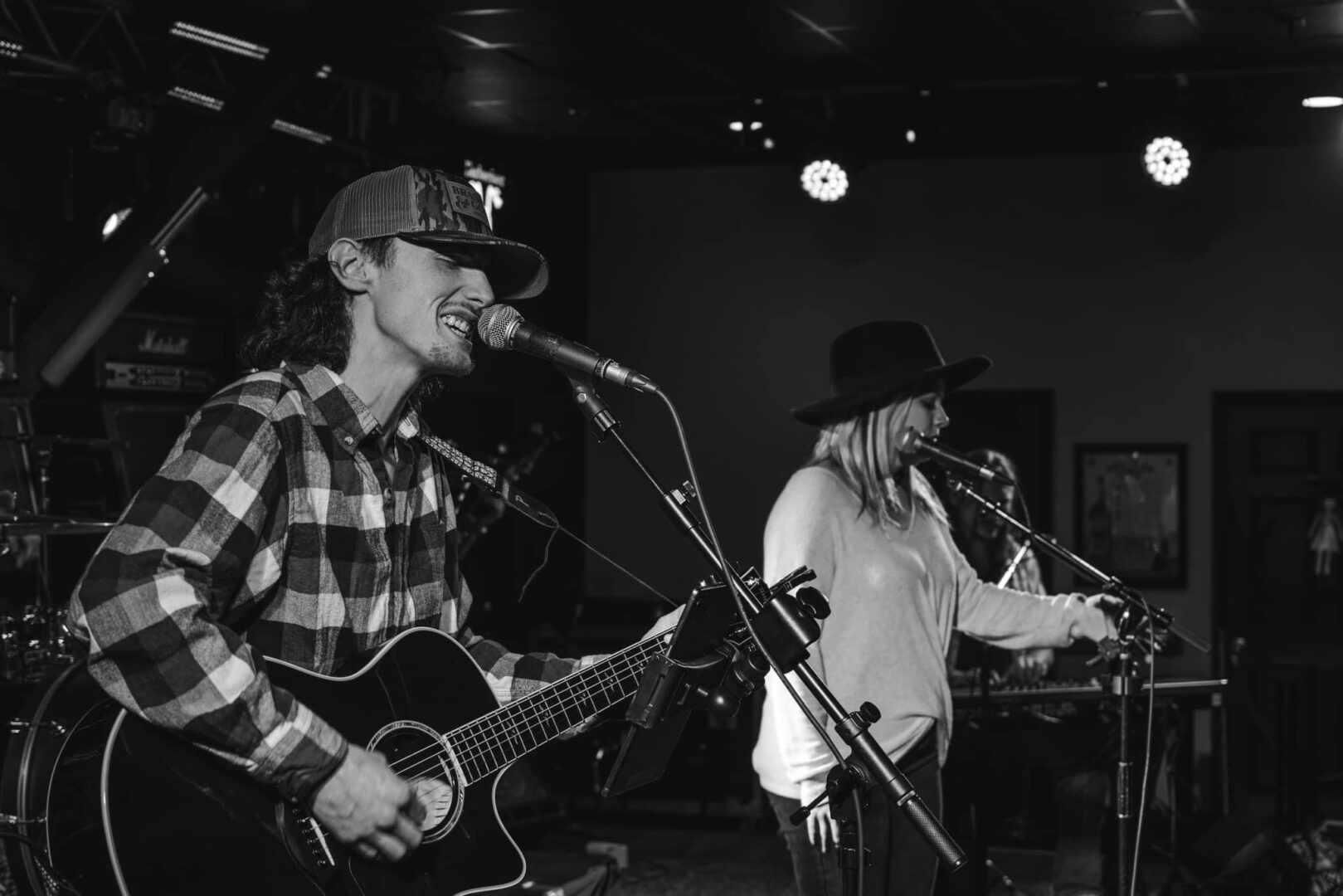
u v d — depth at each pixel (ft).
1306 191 26.45
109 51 16.87
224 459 5.68
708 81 22.53
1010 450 27.68
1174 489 26.89
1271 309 26.58
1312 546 26.21
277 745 5.46
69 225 17.97
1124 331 27.25
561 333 28.50
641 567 29.04
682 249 29.37
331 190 20.80
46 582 16.10
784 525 9.52
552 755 23.02
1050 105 23.89
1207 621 26.63
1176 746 17.95
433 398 7.26
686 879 18.61
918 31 19.85
